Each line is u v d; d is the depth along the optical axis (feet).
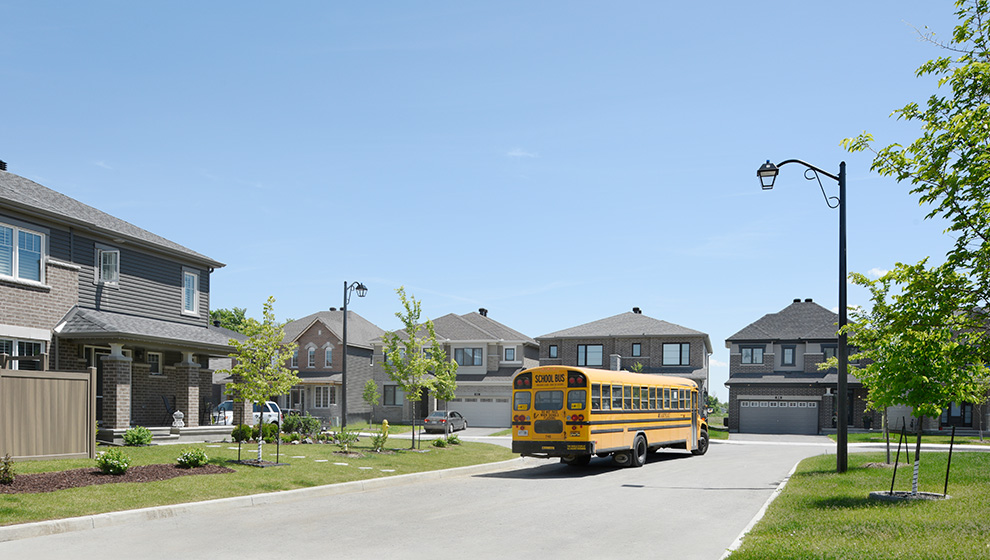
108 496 44.14
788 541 32.50
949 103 29.84
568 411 73.20
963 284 29.32
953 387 42.14
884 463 69.97
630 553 33.50
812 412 169.27
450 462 78.69
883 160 31.35
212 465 59.36
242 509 46.73
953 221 28.94
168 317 94.68
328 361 188.85
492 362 190.08
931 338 31.48
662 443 88.94
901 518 36.78
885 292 61.82
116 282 85.71
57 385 52.42
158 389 91.09
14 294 71.77
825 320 179.42
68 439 52.90
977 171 27.48
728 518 43.83
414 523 41.60
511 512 46.03
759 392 173.37
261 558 32.07
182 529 39.09
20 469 49.39
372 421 195.21
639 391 83.97
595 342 188.14
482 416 185.06
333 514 44.86
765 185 63.26
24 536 36.01
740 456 99.60
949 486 49.73
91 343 77.36
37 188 83.87
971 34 29.37
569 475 71.97
